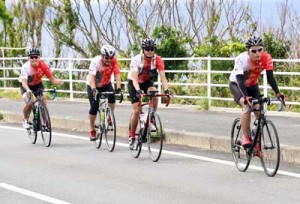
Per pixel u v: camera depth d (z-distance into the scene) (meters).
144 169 10.26
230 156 11.38
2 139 13.92
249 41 9.49
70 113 17.48
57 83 13.39
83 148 12.62
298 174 9.59
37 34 31.88
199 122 15.12
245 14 28.44
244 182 9.09
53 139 13.91
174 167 10.38
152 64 11.04
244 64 9.69
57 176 9.71
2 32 31.56
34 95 13.33
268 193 8.34
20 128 15.79
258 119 9.64
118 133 14.30
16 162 11.01
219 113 17.31
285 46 22.11
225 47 21.80
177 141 12.98
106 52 11.77
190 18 30.73
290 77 19.45
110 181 9.30
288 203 7.79
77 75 26.22
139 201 8.02
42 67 13.18
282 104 9.60
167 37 23.94
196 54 22.48
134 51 25.08
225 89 19.72
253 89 10.20
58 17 31.91
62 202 8.03
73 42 31.84
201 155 11.50
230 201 7.93
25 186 9.01
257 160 10.84
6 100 22.52
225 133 13.05
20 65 29.89
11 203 8.04
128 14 32.03
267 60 9.70
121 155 11.70
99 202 8.00
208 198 8.11
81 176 9.70
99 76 12.16
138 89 10.85
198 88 20.16
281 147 10.92
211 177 9.50
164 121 15.40
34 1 31.84
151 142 12.86
